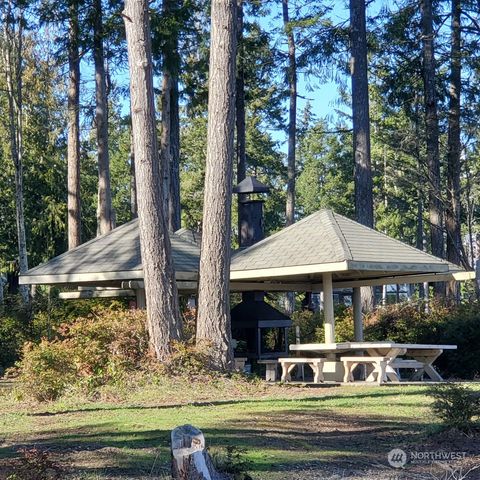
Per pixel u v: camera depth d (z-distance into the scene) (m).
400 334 21.55
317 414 11.83
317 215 18.81
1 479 7.35
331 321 17.83
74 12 29.12
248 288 19.45
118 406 13.19
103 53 30.64
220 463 7.47
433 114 31.75
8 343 23.33
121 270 19.78
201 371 15.46
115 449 8.99
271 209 62.28
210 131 16.50
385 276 19.70
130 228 22.02
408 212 56.03
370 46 34.56
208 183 16.39
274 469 8.10
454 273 19.23
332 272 17.91
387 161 45.38
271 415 11.73
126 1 16.28
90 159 50.62
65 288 28.88
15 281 47.69
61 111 40.81
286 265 17.22
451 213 31.56
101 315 18.00
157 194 16.05
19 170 30.56
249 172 60.62
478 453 8.91
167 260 15.98
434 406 9.98
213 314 16.08
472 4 32.88
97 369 15.05
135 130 16.17
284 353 19.98
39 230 44.62
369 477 7.89
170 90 32.28
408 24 33.59
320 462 8.46
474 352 19.22
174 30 27.78
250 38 35.53
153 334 15.76
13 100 32.06
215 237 16.20
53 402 14.11
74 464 8.29
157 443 9.33
